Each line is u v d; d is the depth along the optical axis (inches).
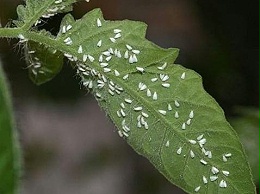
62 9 8.0
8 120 6.8
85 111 18.8
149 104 8.1
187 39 15.6
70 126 18.6
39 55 8.4
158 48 8.0
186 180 8.3
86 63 8.1
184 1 16.3
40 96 14.0
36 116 18.1
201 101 8.0
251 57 13.6
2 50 13.1
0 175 6.7
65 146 18.3
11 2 12.6
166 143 8.2
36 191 17.3
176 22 16.4
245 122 11.3
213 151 8.1
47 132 18.2
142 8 16.5
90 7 13.3
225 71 13.7
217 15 13.6
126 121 8.2
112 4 15.8
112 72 8.1
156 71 8.0
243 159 8.1
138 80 8.1
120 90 8.1
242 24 13.5
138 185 16.9
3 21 12.6
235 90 13.7
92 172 17.9
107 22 8.0
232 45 13.6
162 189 16.3
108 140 18.4
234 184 8.1
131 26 8.0
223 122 8.0
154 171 16.7
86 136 18.5
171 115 8.1
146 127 8.2
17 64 13.4
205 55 14.0
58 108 18.4
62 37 8.0
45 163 17.7
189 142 8.1
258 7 13.2
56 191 17.5
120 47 8.0
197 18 14.8
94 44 8.0
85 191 17.8
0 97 6.8
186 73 8.0
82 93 14.1
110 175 17.7
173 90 8.1
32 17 8.0
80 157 18.2
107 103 8.2
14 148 6.8
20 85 13.7
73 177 18.0
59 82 13.8
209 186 8.2
